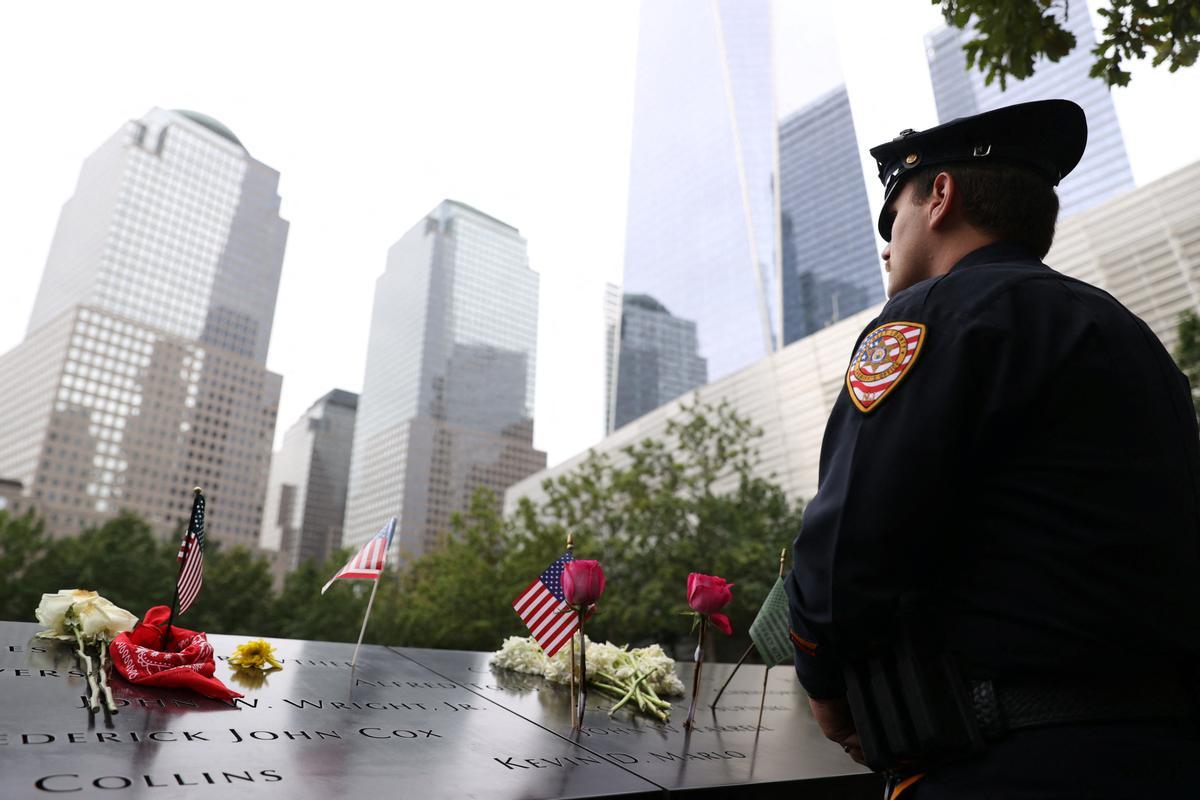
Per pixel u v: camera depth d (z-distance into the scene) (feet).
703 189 358.84
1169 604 4.24
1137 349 4.75
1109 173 220.84
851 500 4.60
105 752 6.82
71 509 368.68
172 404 415.44
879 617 4.52
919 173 6.19
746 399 169.17
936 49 286.05
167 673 9.22
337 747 7.95
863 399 4.90
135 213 458.09
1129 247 112.68
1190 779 3.92
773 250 324.19
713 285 336.08
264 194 525.34
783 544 83.41
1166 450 4.51
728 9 379.14
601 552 81.71
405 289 569.23
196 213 485.97
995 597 4.44
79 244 464.65
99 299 428.56
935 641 4.59
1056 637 4.22
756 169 341.62
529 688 12.71
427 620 96.73
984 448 4.57
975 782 4.25
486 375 543.39
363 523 494.18
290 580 119.44
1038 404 4.54
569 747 9.23
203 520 11.49
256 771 6.86
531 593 11.41
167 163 482.69
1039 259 5.63
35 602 92.94
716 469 90.33
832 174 314.35
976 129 5.89
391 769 7.43
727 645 103.50
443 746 8.52
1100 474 4.36
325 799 6.39
